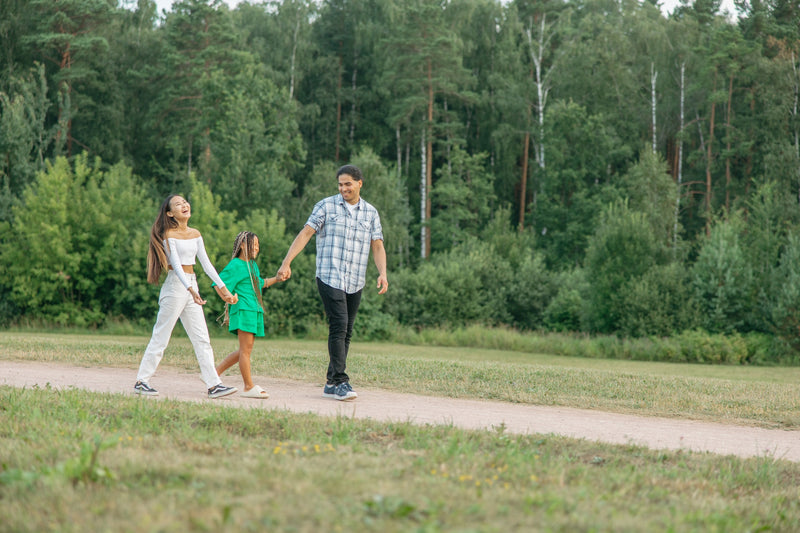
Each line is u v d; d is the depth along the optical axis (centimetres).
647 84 5956
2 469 405
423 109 5894
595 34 6406
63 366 1021
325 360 1148
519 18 6456
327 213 768
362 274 787
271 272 3303
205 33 5312
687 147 6044
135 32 5841
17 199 3622
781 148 4878
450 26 6116
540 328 3556
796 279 2662
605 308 3088
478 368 1109
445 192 5609
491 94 6300
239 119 4122
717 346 2553
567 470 474
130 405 634
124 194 3634
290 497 348
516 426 674
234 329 764
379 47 5972
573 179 5719
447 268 3659
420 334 3180
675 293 2964
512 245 4391
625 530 337
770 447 638
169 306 762
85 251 3425
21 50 5053
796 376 1844
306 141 6150
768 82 5112
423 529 305
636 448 578
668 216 4634
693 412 810
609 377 1075
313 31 6544
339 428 573
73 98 5144
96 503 337
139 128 5581
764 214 3094
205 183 4122
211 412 617
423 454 492
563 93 6038
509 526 327
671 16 6309
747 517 409
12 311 3431
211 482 373
